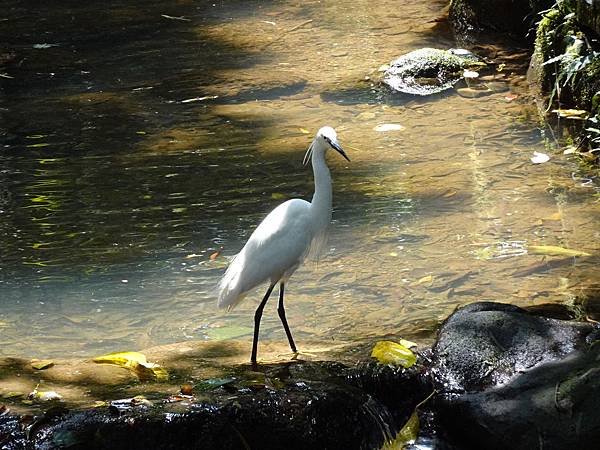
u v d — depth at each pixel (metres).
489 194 12.60
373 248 11.30
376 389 8.02
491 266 10.73
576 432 7.18
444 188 12.84
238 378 7.96
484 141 14.39
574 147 13.97
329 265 10.96
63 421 7.26
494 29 19.28
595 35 15.05
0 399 7.63
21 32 20.80
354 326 9.65
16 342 9.52
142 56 19.06
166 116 15.85
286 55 18.94
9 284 10.68
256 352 8.49
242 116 15.77
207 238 11.62
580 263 10.69
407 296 10.20
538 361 7.84
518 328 8.16
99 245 11.53
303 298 10.32
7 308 10.18
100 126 15.48
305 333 9.58
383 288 10.41
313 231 8.62
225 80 17.50
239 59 18.73
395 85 16.88
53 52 19.41
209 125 15.43
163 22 21.47
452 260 10.92
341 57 18.69
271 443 7.44
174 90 17.08
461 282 10.42
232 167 13.77
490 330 8.16
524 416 7.36
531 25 18.27
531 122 14.96
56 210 12.52
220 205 12.53
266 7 22.55
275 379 7.91
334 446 7.54
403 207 12.36
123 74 18.02
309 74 17.77
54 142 14.87
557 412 7.30
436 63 17.20
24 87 17.42
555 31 15.88
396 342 8.52
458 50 17.88
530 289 10.18
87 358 8.88
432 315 9.76
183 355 8.68
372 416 7.71
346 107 16.06
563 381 7.51
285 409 7.50
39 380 7.99
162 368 8.20
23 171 13.80
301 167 13.67
